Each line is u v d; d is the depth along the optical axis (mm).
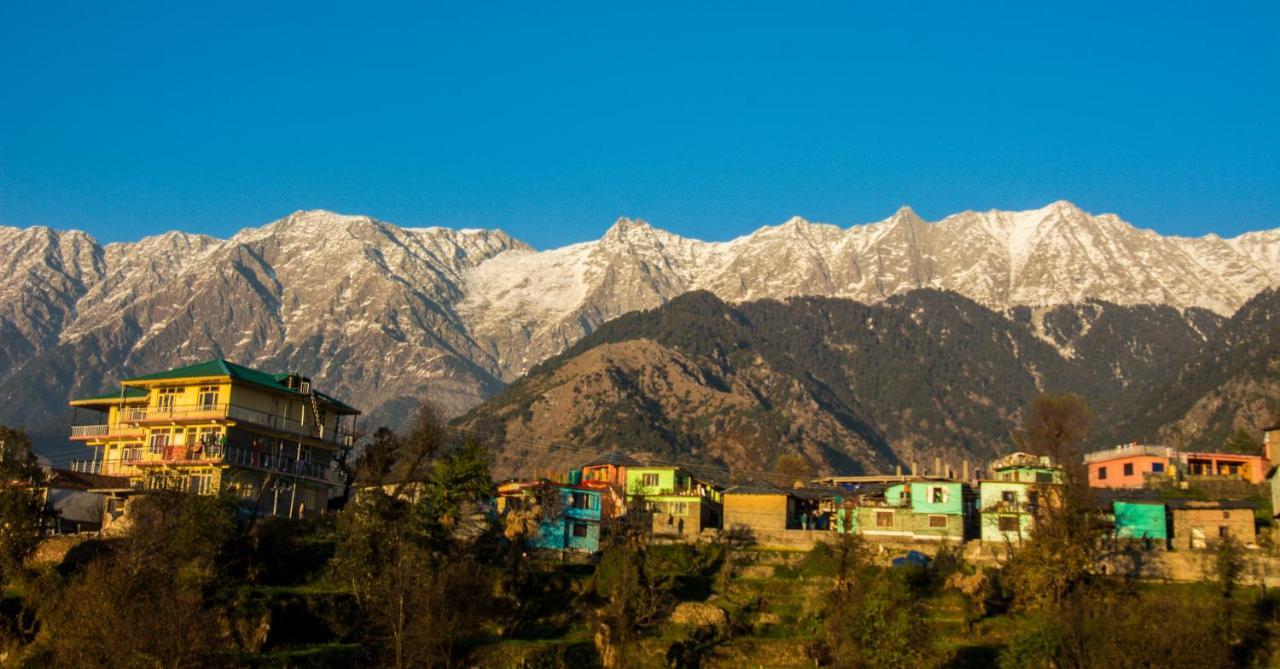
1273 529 128000
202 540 97688
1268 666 97938
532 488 128875
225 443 127875
